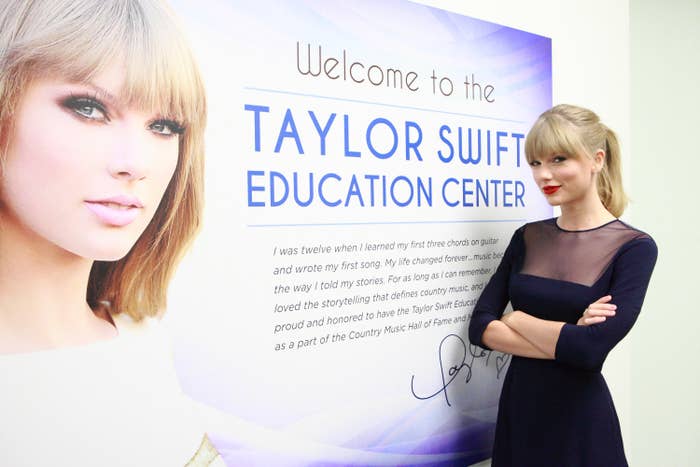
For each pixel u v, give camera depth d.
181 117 1.21
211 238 1.26
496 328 1.55
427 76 1.64
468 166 1.76
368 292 1.53
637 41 2.51
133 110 1.15
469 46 1.74
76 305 1.11
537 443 1.50
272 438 1.36
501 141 1.85
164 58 1.18
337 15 1.45
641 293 1.40
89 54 1.09
